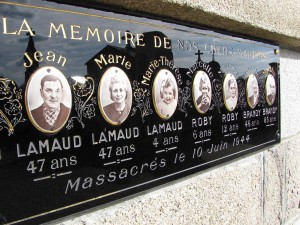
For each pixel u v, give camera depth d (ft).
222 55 4.61
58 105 2.81
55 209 2.80
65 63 2.87
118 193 3.26
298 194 6.66
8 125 2.54
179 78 3.92
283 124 6.27
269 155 5.67
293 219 6.50
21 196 2.61
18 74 2.59
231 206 4.74
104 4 3.17
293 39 5.87
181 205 3.93
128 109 3.35
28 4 2.65
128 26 3.37
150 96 3.57
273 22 5.22
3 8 2.52
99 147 3.10
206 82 4.29
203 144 4.24
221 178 4.53
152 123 3.59
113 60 3.22
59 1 2.84
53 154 2.78
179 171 3.90
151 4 3.41
